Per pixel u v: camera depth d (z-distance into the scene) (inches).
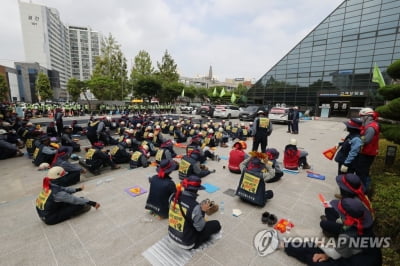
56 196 112.0
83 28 3846.0
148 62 1371.8
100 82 1053.2
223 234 107.0
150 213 126.5
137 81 1190.3
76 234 106.5
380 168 171.5
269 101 1173.7
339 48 930.7
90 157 204.5
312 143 360.5
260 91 1206.3
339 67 937.5
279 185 172.6
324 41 967.0
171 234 93.8
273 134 459.5
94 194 152.8
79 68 3922.2
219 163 235.0
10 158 257.3
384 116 170.4
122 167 229.0
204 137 352.5
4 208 133.6
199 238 95.3
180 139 366.3
